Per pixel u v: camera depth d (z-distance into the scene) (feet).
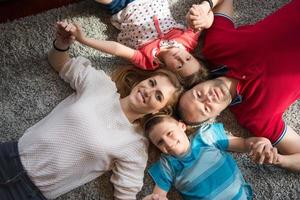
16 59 4.22
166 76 4.03
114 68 4.35
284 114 4.43
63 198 3.97
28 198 3.70
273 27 4.15
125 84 4.27
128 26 4.27
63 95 4.21
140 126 4.11
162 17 4.33
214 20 4.39
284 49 4.07
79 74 4.06
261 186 4.22
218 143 4.20
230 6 4.48
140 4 4.29
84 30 4.39
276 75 4.07
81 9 4.44
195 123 4.15
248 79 4.12
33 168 3.69
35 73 4.22
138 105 3.97
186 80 4.10
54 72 4.24
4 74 4.17
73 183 3.90
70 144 3.76
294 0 4.22
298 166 4.17
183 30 4.36
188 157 4.07
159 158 4.21
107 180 4.08
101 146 3.80
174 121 4.00
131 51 4.15
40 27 4.33
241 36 4.22
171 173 4.08
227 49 4.23
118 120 3.98
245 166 4.26
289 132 4.18
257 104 4.14
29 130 3.86
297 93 4.15
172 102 4.09
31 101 4.16
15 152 3.67
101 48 4.03
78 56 4.24
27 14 4.40
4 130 4.06
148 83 4.00
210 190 3.97
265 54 4.09
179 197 4.14
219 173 4.02
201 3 4.45
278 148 4.21
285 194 4.22
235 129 4.38
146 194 4.10
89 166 3.88
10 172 3.64
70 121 3.78
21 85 4.18
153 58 4.18
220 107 4.06
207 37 4.38
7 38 4.26
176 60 4.05
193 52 4.46
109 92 4.04
